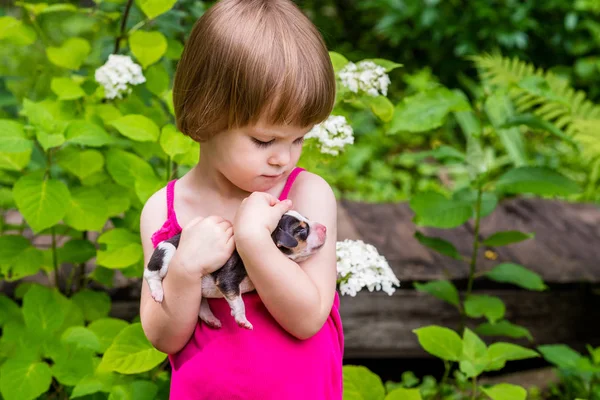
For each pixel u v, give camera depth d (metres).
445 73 6.81
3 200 2.53
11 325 2.31
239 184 1.36
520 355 2.18
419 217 2.58
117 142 2.48
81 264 2.75
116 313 2.84
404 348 3.07
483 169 3.20
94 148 2.44
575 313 3.22
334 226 1.49
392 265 3.15
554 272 3.22
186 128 1.36
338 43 7.35
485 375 3.27
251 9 1.30
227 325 1.40
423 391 3.10
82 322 2.37
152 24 2.79
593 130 3.41
